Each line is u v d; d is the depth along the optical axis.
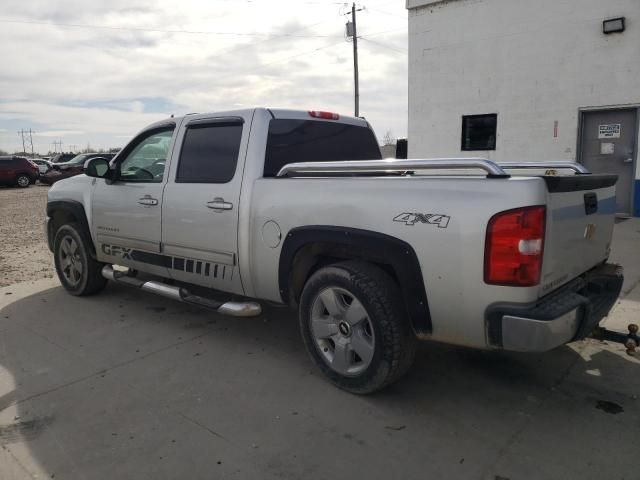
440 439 2.90
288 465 2.70
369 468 2.66
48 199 5.96
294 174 3.84
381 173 4.26
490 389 3.48
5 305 5.51
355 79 30.58
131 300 5.60
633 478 2.54
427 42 12.85
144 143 4.86
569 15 10.91
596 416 3.12
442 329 3.00
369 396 3.40
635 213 10.75
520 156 11.95
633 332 3.55
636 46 10.27
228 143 4.10
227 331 4.64
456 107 12.68
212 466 2.70
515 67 11.72
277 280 3.74
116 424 3.12
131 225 4.85
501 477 2.57
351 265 3.30
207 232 4.13
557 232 2.85
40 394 3.51
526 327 2.67
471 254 2.77
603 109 10.81
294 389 3.52
